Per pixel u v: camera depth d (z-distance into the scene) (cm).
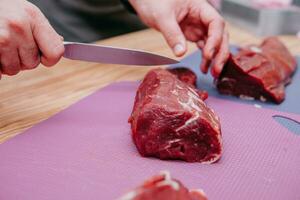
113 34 273
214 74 169
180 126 119
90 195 108
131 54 158
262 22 256
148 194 81
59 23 254
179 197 83
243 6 268
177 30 176
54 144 129
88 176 115
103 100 160
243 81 168
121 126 142
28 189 109
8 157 122
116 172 117
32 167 118
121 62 159
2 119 145
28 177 113
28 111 152
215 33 174
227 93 172
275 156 128
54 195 107
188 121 118
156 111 119
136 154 126
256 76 164
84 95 168
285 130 143
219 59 168
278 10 254
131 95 165
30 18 134
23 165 118
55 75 185
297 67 203
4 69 141
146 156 124
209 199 108
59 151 126
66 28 257
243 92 170
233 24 279
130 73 192
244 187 113
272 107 163
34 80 178
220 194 110
